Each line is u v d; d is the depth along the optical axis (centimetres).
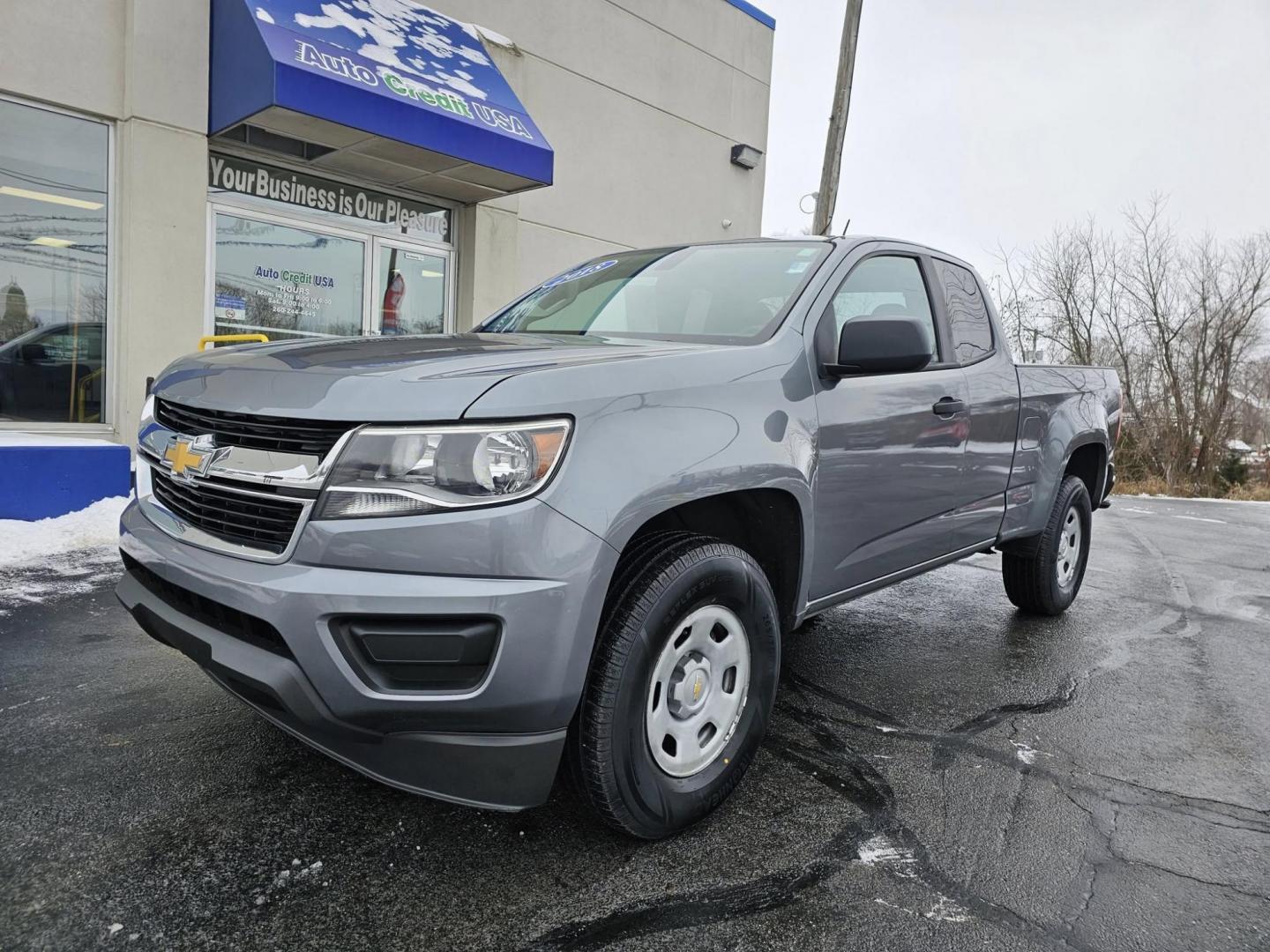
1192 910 215
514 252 996
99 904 198
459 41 864
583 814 249
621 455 211
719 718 248
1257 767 305
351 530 193
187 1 695
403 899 205
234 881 209
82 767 262
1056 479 457
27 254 661
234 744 281
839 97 1122
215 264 776
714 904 209
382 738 202
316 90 667
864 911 209
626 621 214
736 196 1316
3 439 603
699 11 1209
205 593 209
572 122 1048
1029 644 450
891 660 412
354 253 879
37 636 381
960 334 390
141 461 268
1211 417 2723
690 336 296
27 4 631
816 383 284
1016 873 229
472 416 195
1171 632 491
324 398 204
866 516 310
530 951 189
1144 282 2816
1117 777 293
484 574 192
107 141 685
